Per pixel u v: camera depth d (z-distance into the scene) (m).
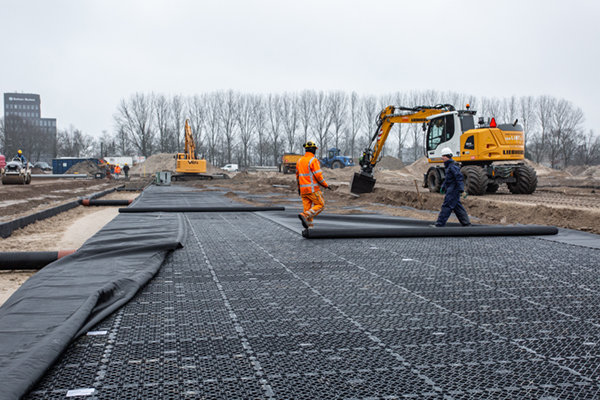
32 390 2.25
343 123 71.81
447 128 14.66
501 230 7.43
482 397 2.23
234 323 3.29
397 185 26.19
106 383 2.35
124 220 9.41
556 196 14.12
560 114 65.44
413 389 2.30
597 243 6.75
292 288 4.25
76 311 3.27
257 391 2.28
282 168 51.12
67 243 8.77
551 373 2.50
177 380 2.39
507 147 13.47
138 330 3.13
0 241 8.75
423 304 3.78
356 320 3.37
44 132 98.38
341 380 2.41
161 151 73.62
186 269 5.01
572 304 3.79
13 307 3.46
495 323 3.32
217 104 73.44
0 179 27.78
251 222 9.44
